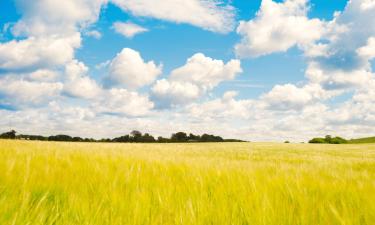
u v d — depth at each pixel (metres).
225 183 2.86
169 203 2.13
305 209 2.01
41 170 2.90
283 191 2.53
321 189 2.74
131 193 2.28
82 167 3.43
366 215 1.89
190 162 4.75
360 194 2.39
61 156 4.49
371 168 7.22
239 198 2.23
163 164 4.11
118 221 1.73
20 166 3.02
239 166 4.53
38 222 1.55
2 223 1.47
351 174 4.11
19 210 1.62
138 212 1.84
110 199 2.13
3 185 2.26
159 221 1.81
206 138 102.75
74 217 1.77
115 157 4.81
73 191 2.29
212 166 4.15
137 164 3.79
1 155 3.87
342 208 2.05
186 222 1.79
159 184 2.79
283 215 1.92
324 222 1.85
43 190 2.26
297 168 4.52
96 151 6.44
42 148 6.40
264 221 1.85
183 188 2.62
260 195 2.23
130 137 88.50
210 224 1.87
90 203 2.00
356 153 23.81
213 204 2.12
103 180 2.76
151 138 90.25
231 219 1.92
